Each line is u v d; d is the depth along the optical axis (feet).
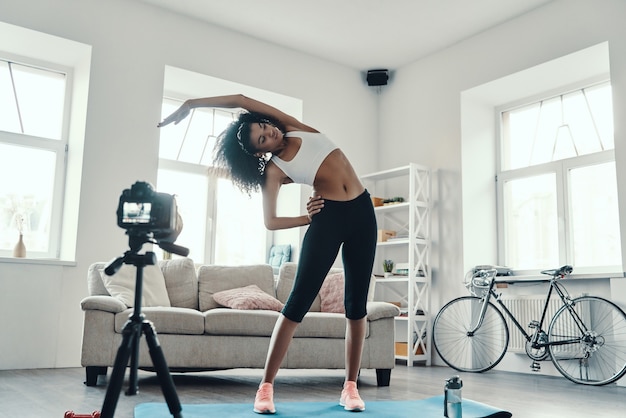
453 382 7.47
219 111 19.10
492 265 17.10
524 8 16.01
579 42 14.89
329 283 14.03
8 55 15.60
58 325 14.23
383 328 12.16
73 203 15.19
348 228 7.92
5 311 13.61
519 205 17.57
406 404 8.89
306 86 19.04
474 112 18.07
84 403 8.94
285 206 19.21
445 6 15.97
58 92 16.30
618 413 9.27
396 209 19.06
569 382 13.55
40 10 14.66
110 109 15.47
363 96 20.40
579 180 16.14
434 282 17.93
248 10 16.47
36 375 12.39
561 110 16.85
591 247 15.64
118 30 15.76
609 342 13.75
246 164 8.07
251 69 17.93
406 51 18.84
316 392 10.56
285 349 7.93
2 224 15.28
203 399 9.45
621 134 13.82
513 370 15.98
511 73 16.43
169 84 17.70
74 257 14.62
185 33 16.81
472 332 15.90
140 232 4.99
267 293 13.99
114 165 15.37
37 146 15.74
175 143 18.31
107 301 10.94
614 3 14.25
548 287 15.52
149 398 9.41
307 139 7.96
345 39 18.11
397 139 19.83
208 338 11.45
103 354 10.78
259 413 7.84
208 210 18.56
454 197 17.69
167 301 12.88
